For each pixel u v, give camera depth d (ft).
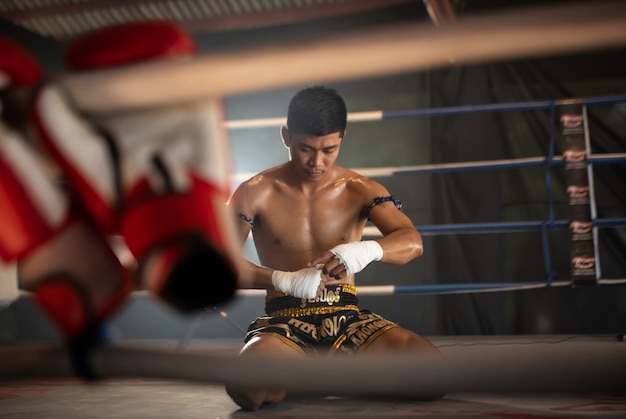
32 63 3.75
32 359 3.26
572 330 21.16
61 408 8.04
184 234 3.19
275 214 8.50
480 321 21.43
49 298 3.50
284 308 8.18
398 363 2.95
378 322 8.09
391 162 23.06
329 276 7.40
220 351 14.73
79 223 3.60
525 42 2.68
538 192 21.70
